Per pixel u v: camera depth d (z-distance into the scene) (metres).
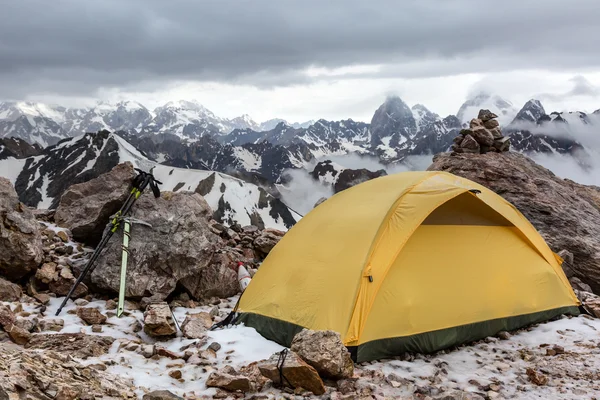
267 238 5.02
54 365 2.00
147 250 3.55
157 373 2.40
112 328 2.98
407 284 2.94
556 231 5.12
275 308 3.04
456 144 6.46
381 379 2.44
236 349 2.76
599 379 2.47
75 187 4.39
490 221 3.47
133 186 3.61
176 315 3.37
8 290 3.25
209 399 2.16
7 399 1.61
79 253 3.86
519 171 5.79
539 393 2.30
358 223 3.10
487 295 3.19
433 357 2.85
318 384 2.23
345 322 2.75
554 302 3.53
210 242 3.83
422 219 3.05
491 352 2.93
